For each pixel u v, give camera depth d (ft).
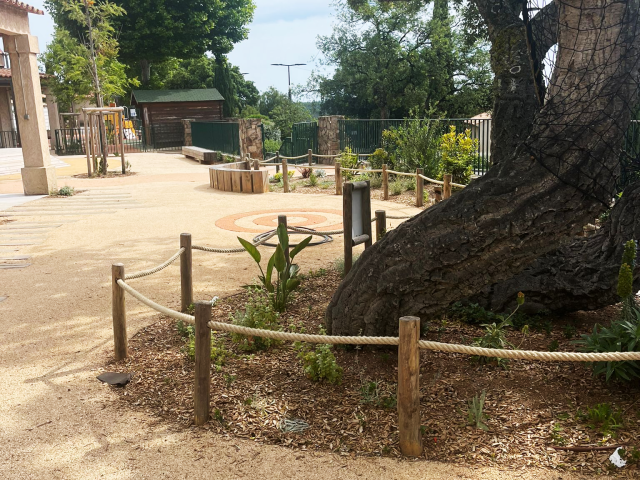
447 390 15.01
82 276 27.20
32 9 52.06
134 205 48.80
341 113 139.54
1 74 94.38
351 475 11.77
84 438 13.34
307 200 51.03
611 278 18.11
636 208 18.21
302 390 15.34
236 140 97.86
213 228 38.40
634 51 13.29
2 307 22.84
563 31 13.61
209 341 13.79
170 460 12.44
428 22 123.34
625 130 13.93
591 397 14.29
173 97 133.39
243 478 11.78
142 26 142.31
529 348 17.28
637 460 11.68
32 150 54.49
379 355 17.08
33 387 15.92
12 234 37.29
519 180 13.85
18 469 12.16
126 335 17.79
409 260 15.07
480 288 15.05
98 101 106.52
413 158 58.03
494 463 11.95
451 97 127.95
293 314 21.12
